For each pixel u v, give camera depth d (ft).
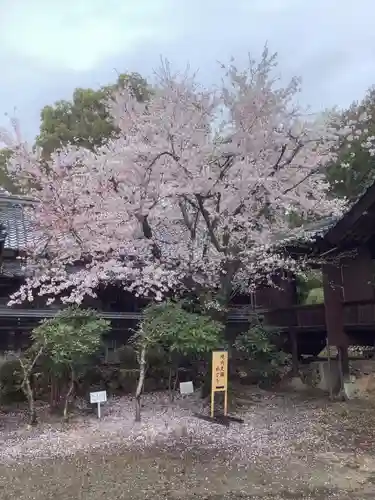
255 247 40.04
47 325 35.50
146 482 22.43
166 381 45.80
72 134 72.74
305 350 57.00
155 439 29.63
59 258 41.81
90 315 36.96
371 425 32.58
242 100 37.17
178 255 40.81
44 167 40.06
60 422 34.22
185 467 24.41
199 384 45.27
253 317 53.11
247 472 23.71
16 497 21.06
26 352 37.81
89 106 79.82
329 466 24.49
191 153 35.60
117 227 38.52
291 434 30.63
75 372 36.11
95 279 38.88
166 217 41.78
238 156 37.45
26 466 25.21
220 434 30.68
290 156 38.65
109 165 36.29
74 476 23.44
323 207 42.88
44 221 39.70
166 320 35.58
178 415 35.83
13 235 53.36
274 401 41.45
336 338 43.50
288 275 52.39
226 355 34.91
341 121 40.55
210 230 38.93
